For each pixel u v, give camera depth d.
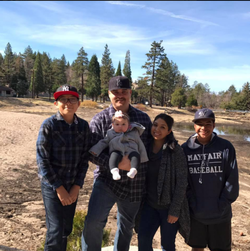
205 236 2.87
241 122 44.84
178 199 2.62
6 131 13.57
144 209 2.90
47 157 2.44
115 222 5.00
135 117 2.93
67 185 2.56
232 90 121.38
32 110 39.44
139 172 2.71
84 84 74.00
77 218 4.14
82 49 65.69
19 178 7.26
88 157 2.74
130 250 3.37
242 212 6.02
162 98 77.06
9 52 87.00
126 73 85.69
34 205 5.50
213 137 2.85
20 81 73.06
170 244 2.72
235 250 4.14
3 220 4.63
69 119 2.55
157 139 2.76
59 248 2.52
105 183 2.66
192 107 60.31
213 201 2.74
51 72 77.88
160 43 55.25
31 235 4.13
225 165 2.76
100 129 2.79
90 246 2.58
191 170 2.86
